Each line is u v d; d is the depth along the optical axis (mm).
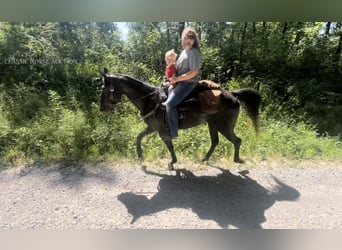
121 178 4398
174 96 4023
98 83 7234
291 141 5617
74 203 3760
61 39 8266
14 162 4734
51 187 4117
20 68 7395
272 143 5539
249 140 5535
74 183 4227
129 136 5336
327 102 7777
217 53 8633
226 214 3600
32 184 4180
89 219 3451
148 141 5305
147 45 8688
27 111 6102
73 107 6266
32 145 5039
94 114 5953
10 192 3969
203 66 8172
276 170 4785
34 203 3740
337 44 9055
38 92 6891
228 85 7691
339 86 8484
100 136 5199
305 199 3973
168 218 3492
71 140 5094
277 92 8023
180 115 4266
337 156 5320
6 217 3453
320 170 4832
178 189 4129
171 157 5020
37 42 7758
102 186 4176
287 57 8922
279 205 3814
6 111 6008
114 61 7773
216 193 4059
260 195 4047
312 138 5738
